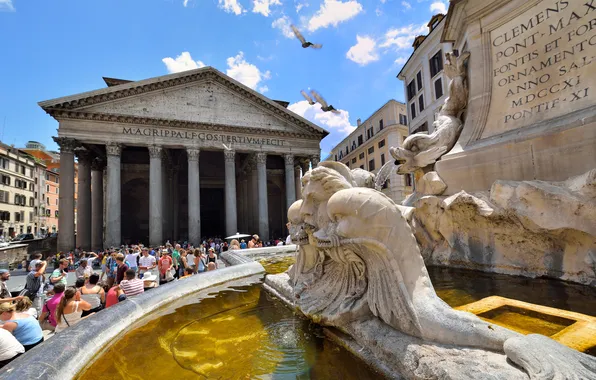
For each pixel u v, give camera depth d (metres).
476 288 2.89
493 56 4.03
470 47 4.30
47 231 51.88
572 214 2.72
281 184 38.56
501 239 3.47
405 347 1.58
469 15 4.29
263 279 3.98
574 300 2.41
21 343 4.09
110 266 10.29
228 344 2.12
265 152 29.05
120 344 2.15
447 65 4.73
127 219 32.03
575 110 3.12
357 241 1.87
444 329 1.55
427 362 1.42
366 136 44.69
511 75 3.79
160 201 24.69
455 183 3.96
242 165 35.72
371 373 1.69
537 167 3.22
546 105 3.40
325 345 2.06
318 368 1.78
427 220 4.23
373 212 1.83
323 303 2.26
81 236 24.70
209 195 37.94
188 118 26.52
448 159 4.07
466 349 1.46
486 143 3.77
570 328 1.76
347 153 51.81
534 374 1.15
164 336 2.28
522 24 3.71
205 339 2.21
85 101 23.23
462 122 4.52
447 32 5.09
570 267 2.92
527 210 3.02
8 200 43.84
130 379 1.71
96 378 1.72
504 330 1.49
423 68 27.55
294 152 30.17
